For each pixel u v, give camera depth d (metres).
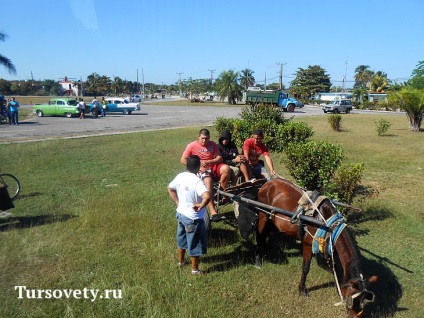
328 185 7.22
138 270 5.29
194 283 5.07
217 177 6.49
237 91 68.56
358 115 44.66
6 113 28.62
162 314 4.31
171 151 15.96
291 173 7.86
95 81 118.44
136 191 9.38
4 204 6.86
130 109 40.19
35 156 14.14
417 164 13.77
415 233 6.99
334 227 4.38
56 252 5.82
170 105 63.66
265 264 5.67
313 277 5.30
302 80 105.88
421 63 26.94
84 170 11.95
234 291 4.93
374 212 7.98
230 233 6.74
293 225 4.95
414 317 4.48
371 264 5.73
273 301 4.73
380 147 17.98
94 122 29.73
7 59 33.28
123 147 16.88
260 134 6.82
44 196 8.80
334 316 4.47
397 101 26.28
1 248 5.89
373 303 4.73
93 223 6.97
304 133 15.23
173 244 6.24
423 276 5.42
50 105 34.53
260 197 5.66
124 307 4.45
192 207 5.02
